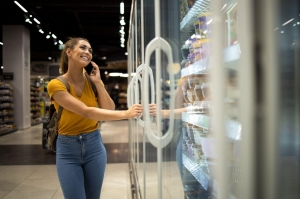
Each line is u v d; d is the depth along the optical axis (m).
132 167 3.59
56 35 12.02
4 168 4.41
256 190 0.49
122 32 11.00
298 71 0.49
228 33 0.53
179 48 0.99
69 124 1.57
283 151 0.49
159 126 0.97
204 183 0.74
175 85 0.96
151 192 1.28
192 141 0.92
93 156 1.64
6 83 10.55
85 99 1.65
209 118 0.61
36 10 8.30
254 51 0.49
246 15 0.49
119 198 3.00
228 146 0.53
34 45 14.58
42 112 14.55
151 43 0.99
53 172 4.15
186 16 0.99
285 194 0.49
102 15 9.68
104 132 9.45
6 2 7.72
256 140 0.48
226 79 0.53
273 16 0.49
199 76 0.78
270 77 0.49
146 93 1.07
